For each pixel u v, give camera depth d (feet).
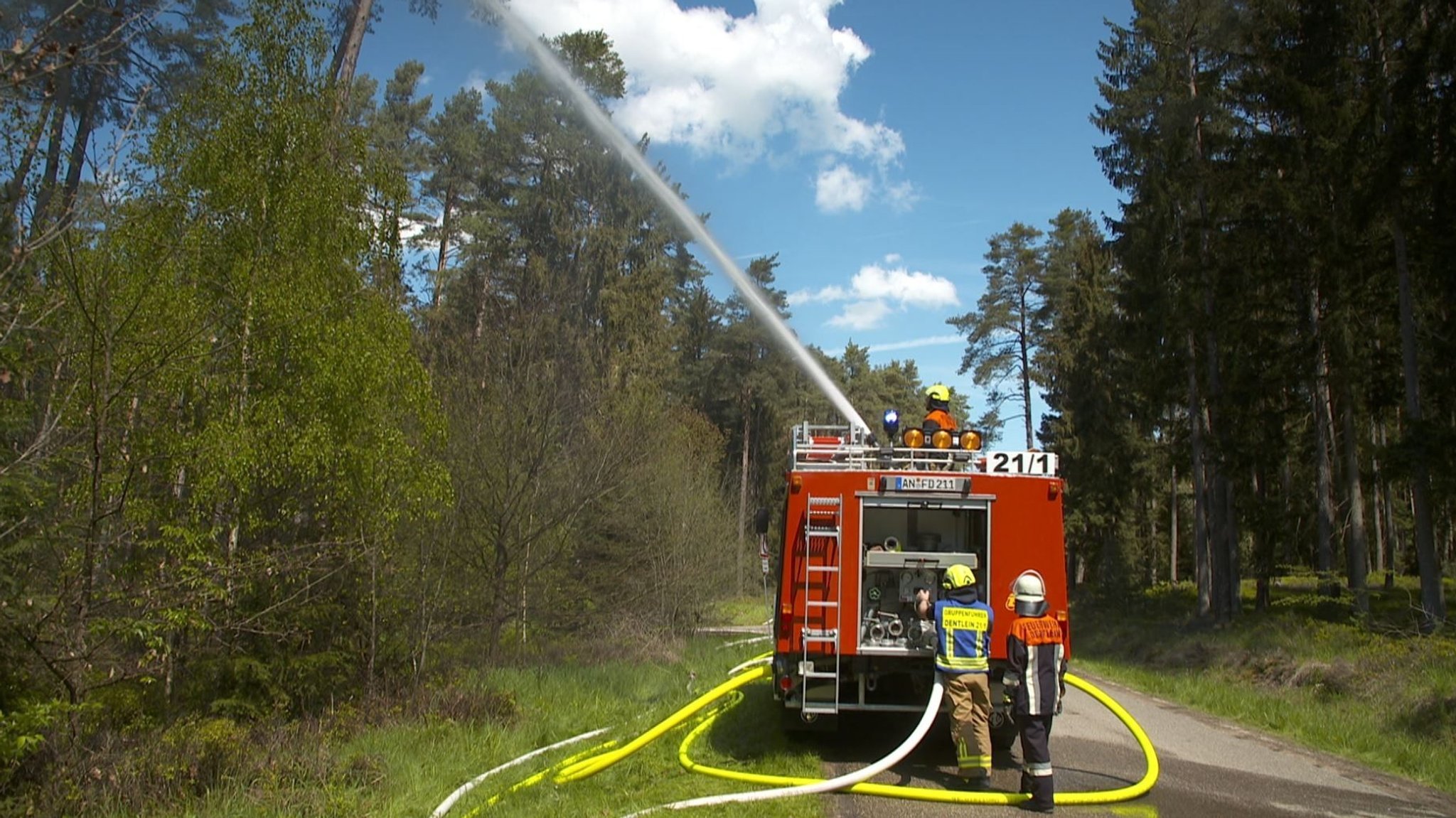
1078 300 131.85
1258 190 75.10
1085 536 135.85
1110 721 37.86
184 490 33.91
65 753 25.77
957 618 24.68
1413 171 59.67
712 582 82.38
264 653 35.81
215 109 37.22
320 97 39.32
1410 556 147.95
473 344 55.67
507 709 35.76
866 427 34.86
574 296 69.41
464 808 22.76
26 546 25.50
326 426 35.63
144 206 32.91
